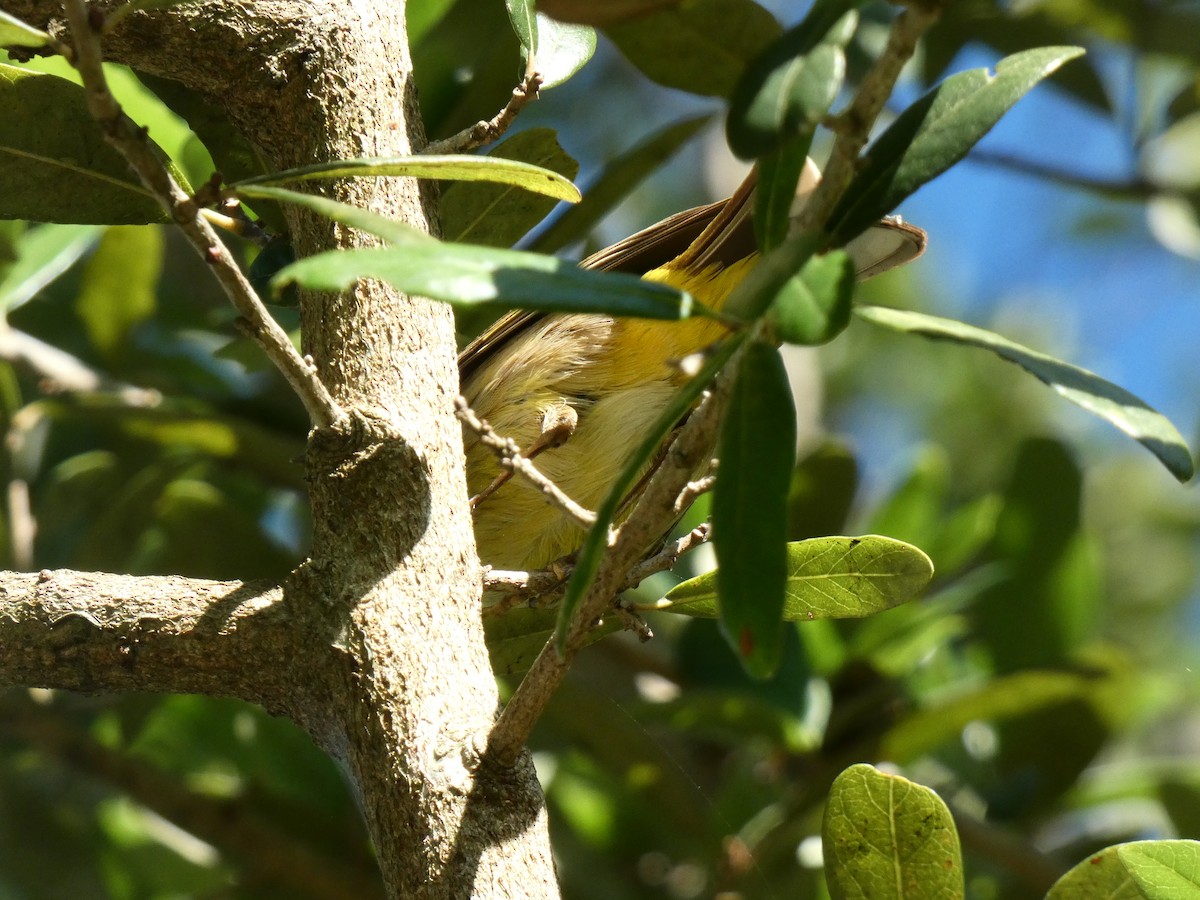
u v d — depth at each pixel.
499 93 7.10
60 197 5.02
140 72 5.66
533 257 3.36
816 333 3.15
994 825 8.54
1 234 8.66
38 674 4.48
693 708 8.09
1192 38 9.89
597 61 13.44
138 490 8.67
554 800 9.27
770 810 8.25
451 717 4.23
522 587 5.41
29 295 8.37
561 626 3.37
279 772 8.93
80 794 9.22
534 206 6.07
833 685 8.53
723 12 5.03
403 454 4.50
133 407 8.77
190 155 7.45
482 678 4.38
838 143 3.45
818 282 3.21
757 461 3.39
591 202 7.39
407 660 4.30
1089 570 8.79
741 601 3.36
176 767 9.04
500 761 4.12
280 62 4.94
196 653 4.42
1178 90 10.20
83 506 9.34
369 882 8.59
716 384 3.63
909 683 8.73
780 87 3.30
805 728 8.13
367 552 4.43
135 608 4.47
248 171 5.78
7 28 3.56
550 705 8.17
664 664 9.09
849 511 8.93
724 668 8.80
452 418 4.73
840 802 4.87
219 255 3.79
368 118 4.95
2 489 8.68
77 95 4.90
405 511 4.48
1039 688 7.73
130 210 5.07
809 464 8.88
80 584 4.55
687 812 8.59
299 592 4.43
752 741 8.80
